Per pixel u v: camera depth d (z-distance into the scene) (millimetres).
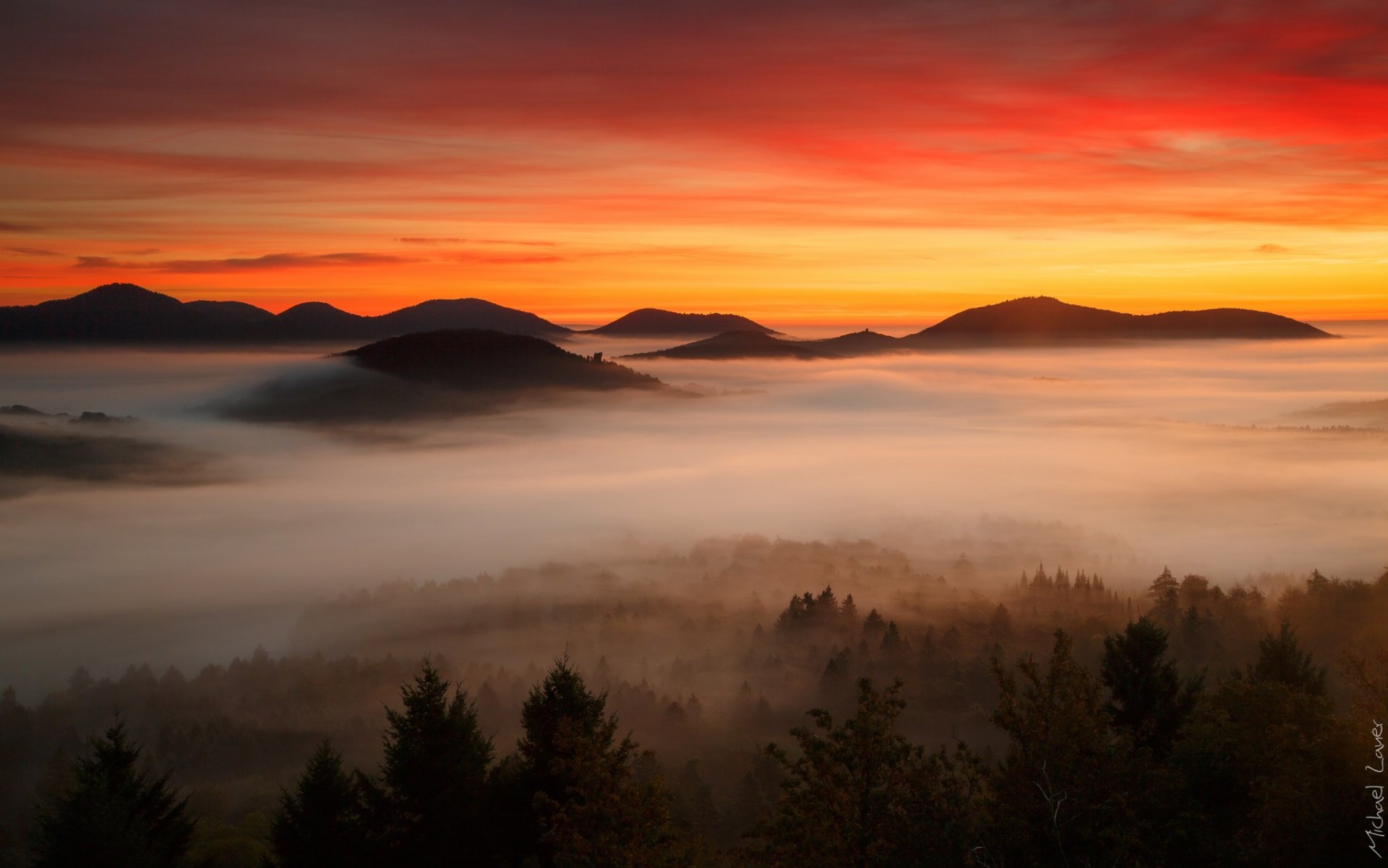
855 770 21641
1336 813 20609
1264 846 20828
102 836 27547
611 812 23516
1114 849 19781
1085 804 20422
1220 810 25156
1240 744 25875
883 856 20516
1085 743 21109
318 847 31094
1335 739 21516
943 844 20375
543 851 29703
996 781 21328
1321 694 37781
